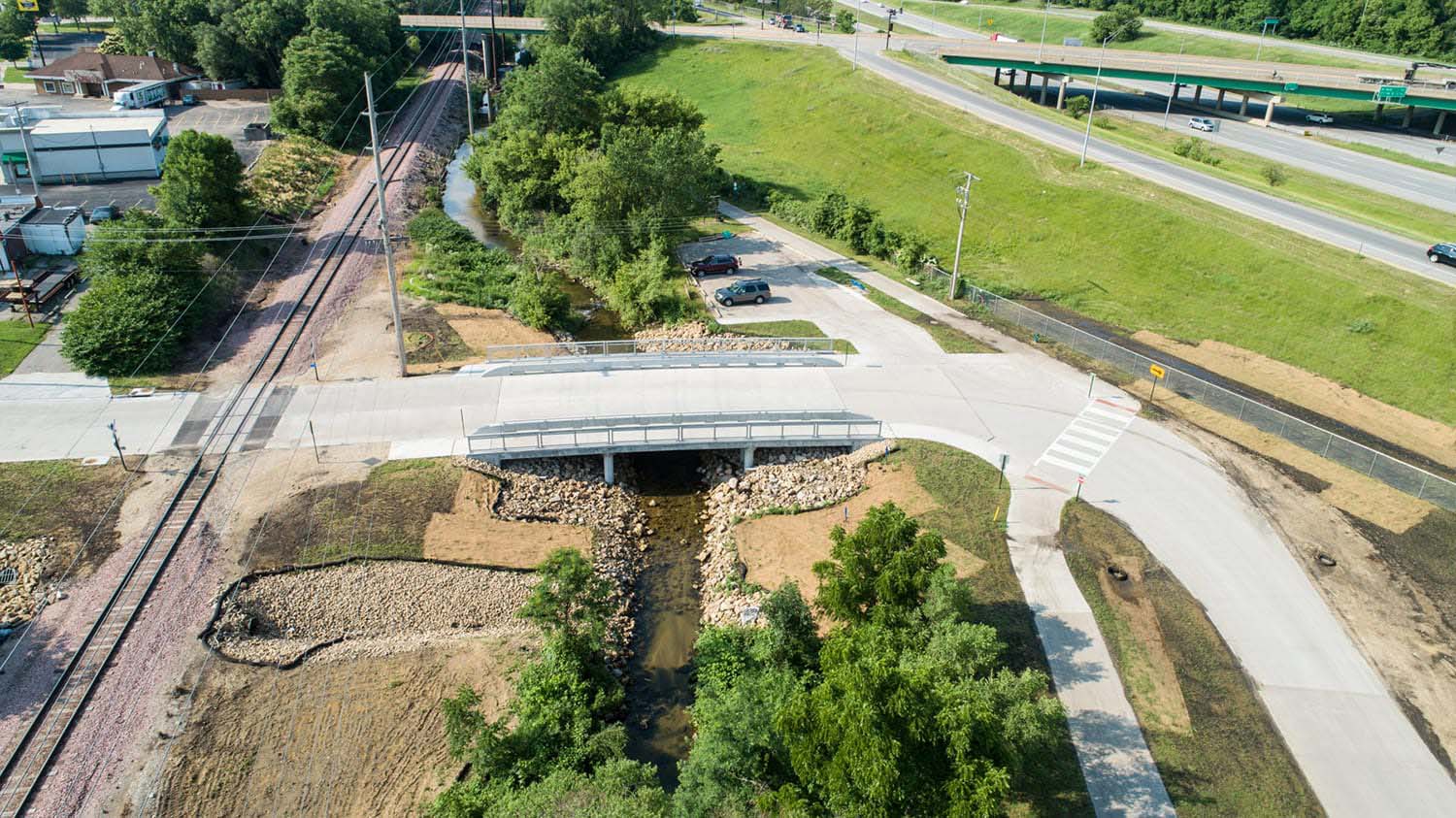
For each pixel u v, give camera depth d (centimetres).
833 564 3309
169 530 4038
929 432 5025
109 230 6031
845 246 8106
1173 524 4328
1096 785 3014
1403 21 15025
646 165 7312
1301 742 3219
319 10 12369
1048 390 5531
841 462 4881
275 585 3775
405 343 5875
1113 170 8650
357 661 3450
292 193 8731
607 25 14862
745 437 4875
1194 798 2989
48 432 4706
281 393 5175
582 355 5681
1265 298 6562
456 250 7656
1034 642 3594
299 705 3241
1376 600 3894
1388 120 12862
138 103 11219
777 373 5603
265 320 6175
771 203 9125
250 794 2919
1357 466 4759
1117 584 3934
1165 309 6725
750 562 4203
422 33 16100
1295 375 5791
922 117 10538
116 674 3306
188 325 5756
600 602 3406
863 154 10375
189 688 3272
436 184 10056
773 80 13125
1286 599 3884
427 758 3083
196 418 4900
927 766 2298
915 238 7681
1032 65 13488
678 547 4469
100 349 5259
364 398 5144
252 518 4138
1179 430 5122
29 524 4028
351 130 10800
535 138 8612
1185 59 13625
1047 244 7925
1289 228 7319
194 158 6694
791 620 3288
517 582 3928
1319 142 11625
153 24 12512
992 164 9319
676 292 6894
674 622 3953
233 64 12431
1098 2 19562
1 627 3494
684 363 5662
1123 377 5709
